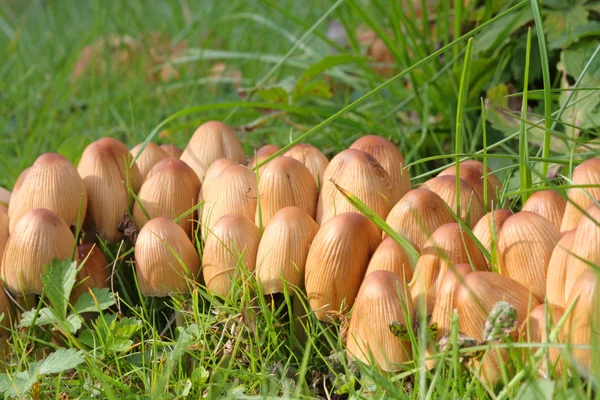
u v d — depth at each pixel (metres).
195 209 0.62
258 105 0.76
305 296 0.58
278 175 0.60
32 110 0.96
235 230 0.59
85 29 1.27
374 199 0.59
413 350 0.54
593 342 0.51
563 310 0.53
